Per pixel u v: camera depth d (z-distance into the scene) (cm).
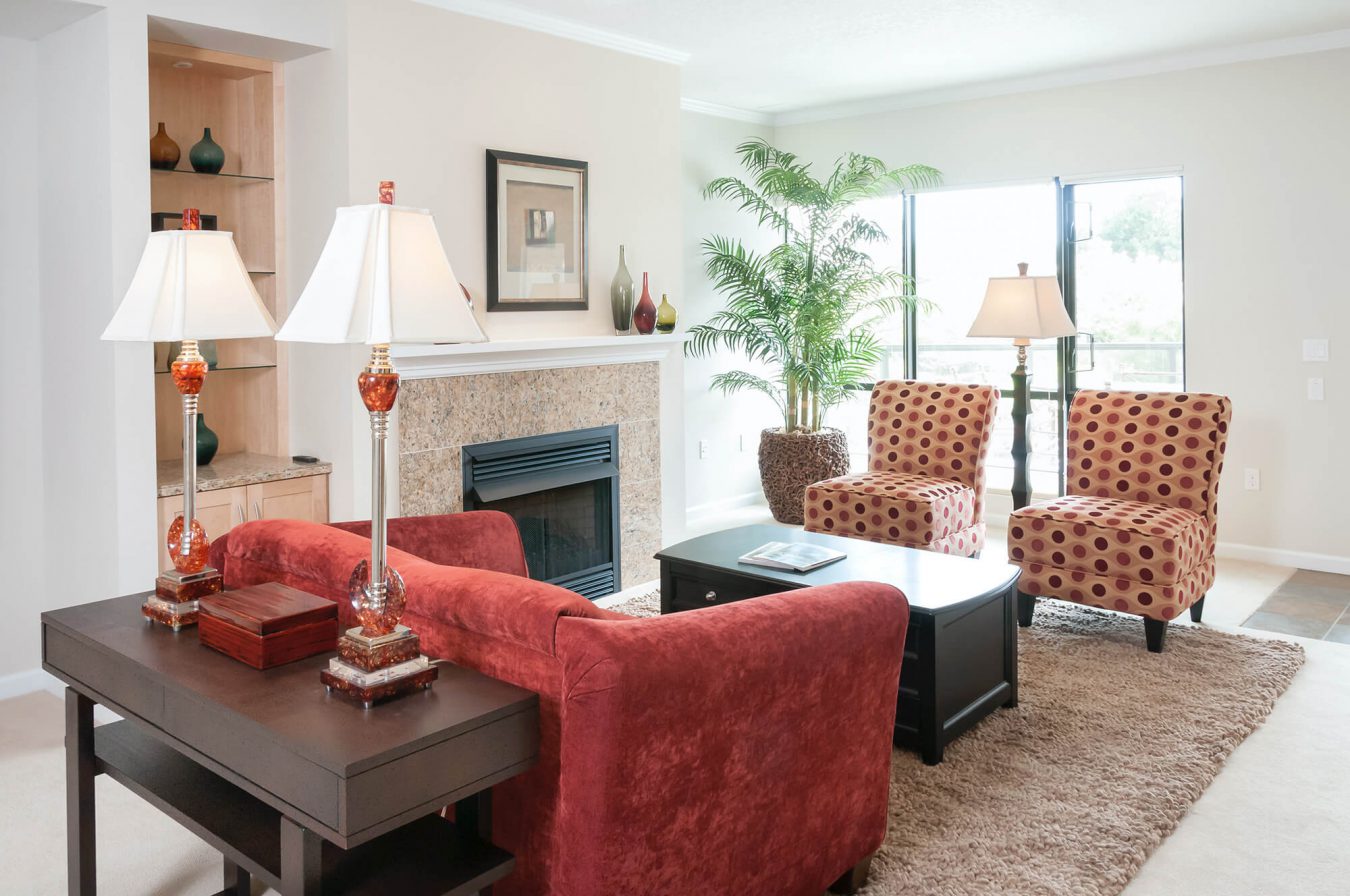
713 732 185
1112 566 404
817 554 354
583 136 473
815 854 216
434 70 409
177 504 361
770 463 623
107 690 205
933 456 506
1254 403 541
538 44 449
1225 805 281
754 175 692
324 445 403
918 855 250
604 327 491
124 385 339
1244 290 539
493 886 198
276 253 407
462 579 198
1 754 322
